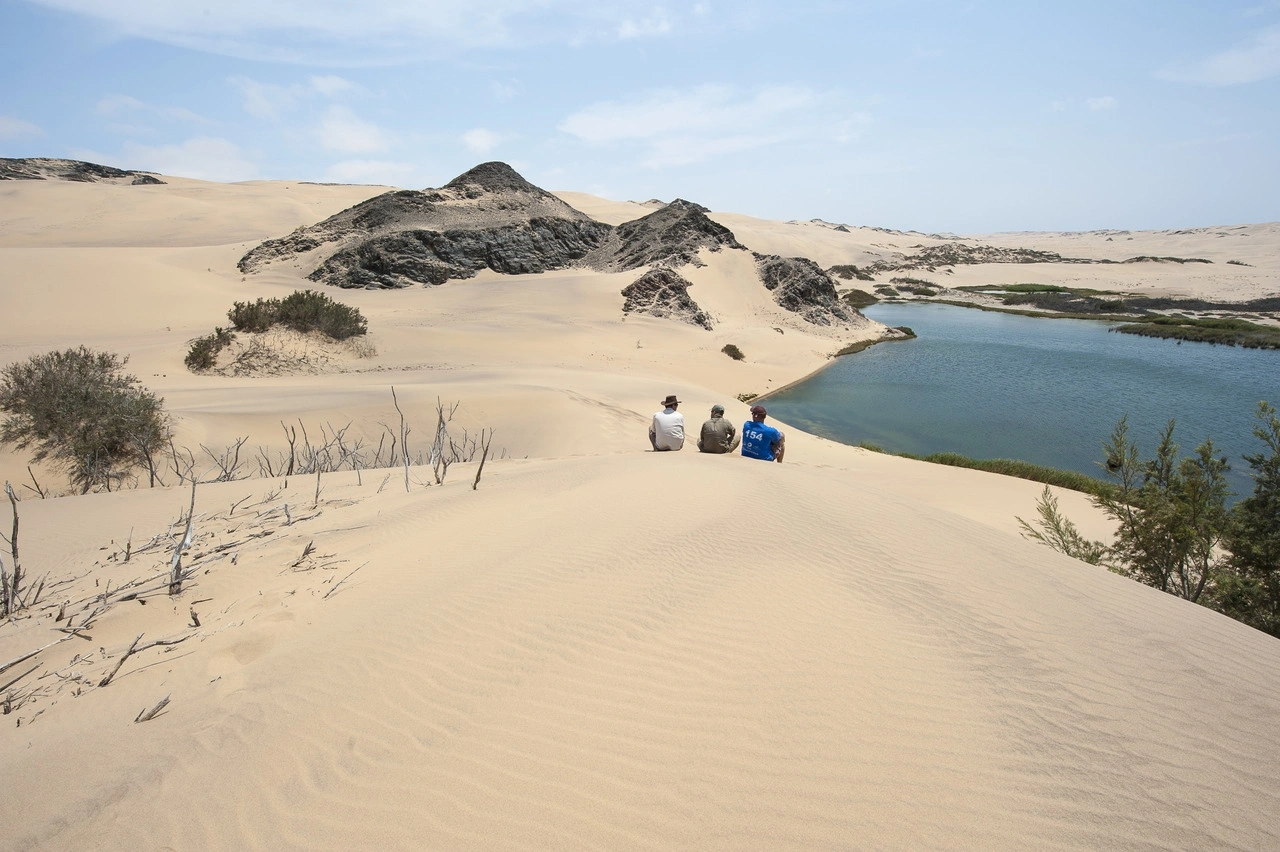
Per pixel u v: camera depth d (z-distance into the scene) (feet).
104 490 43.55
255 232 309.01
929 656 11.57
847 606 13.48
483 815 8.38
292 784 9.21
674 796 8.52
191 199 363.35
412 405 61.77
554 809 8.41
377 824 8.36
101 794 9.16
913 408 101.55
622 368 116.98
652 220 251.60
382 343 113.91
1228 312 209.36
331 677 11.98
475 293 186.60
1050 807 8.11
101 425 46.19
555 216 251.19
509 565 16.53
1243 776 8.63
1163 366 130.62
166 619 15.51
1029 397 106.52
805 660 11.51
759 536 17.53
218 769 9.61
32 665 13.44
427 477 32.55
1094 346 158.40
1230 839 7.59
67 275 130.41
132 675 12.81
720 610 13.47
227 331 94.32
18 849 8.11
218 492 30.04
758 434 33.17
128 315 122.31
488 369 96.78
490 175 275.80
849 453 64.03
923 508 21.13
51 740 10.69
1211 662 11.55
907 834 7.72
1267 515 24.48
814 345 160.56
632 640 12.49
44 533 23.53
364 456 50.72
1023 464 59.31
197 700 11.71
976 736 9.43
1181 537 25.44
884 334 184.75
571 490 24.48
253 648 13.76
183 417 53.67
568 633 12.90
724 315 188.34
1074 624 12.80
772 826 7.93
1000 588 14.37
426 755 9.65
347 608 15.25
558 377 90.22
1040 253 450.30
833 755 9.10
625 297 179.73
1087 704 10.15
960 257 431.43
